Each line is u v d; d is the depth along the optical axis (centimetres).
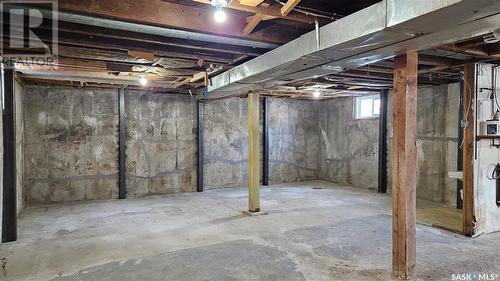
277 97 775
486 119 388
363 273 285
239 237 383
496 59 361
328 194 654
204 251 338
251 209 492
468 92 381
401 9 188
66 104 588
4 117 370
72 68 408
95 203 580
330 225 430
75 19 241
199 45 312
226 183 745
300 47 274
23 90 550
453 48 316
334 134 816
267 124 781
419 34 210
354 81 524
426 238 375
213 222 448
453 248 343
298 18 245
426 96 592
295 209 522
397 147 275
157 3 243
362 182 740
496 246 349
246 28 274
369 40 224
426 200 585
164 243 365
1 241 367
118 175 630
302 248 345
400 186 274
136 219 467
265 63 329
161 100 668
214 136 726
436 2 168
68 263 311
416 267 295
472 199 379
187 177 696
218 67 421
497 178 400
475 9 166
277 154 805
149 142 658
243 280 273
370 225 430
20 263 311
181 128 688
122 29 268
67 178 591
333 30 239
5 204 371
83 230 415
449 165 552
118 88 612
